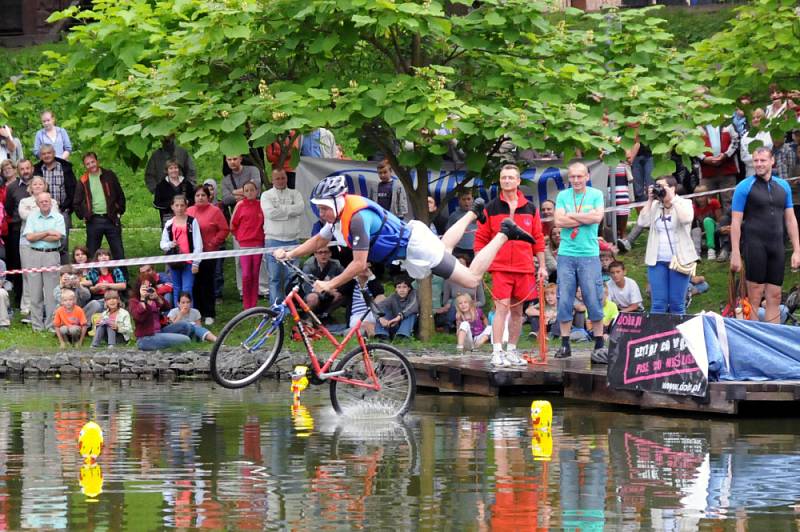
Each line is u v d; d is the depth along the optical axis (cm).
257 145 2483
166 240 2847
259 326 1778
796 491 1213
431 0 2428
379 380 1834
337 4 2380
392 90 2472
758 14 2817
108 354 2569
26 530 1065
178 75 2630
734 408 1753
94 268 2884
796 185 2955
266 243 2825
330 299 2702
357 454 1460
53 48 4622
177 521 1096
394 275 2767
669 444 1521
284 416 1841
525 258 2084
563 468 1348
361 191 3077
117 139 2684
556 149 2562
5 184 3025
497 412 1881
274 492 1227
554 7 2730
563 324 2198
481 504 1160
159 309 2675
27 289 2947
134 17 2739
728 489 1223
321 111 2462
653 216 2150
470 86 2719
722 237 3120
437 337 2759
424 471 1338
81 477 1316
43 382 2419
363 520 1095
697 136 2575
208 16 2469
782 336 1830
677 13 4181
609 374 1909
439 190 3055
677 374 1811
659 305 2159
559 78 2630
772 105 2955
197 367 2530
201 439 1591
